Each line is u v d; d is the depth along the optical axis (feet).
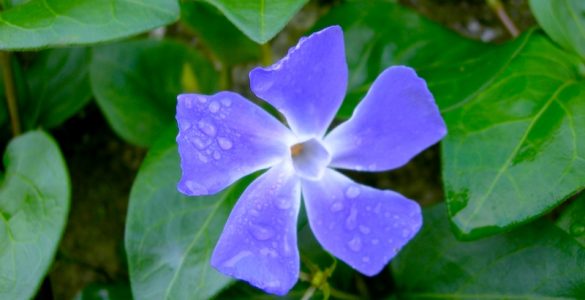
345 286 0.75
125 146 0.88
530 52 0.69
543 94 0.67
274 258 0.58
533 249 0.68
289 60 0.57
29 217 0.68
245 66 0.90
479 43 0.74
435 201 0.84
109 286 0.77
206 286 0.65
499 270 0.69
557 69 0.69
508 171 0.65
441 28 0.75
